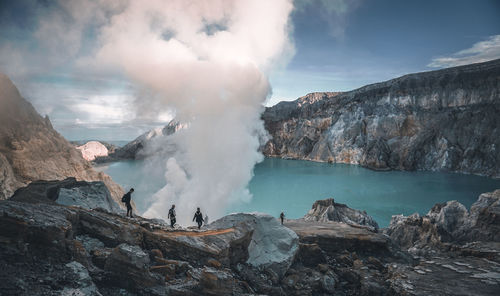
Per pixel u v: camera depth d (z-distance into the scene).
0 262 7.37
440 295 11.32
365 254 18.55
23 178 27.47
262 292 12.30
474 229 24.80
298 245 16.11
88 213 11.64
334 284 14.16
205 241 12.88
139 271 8.81
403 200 52.34
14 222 8.15
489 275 13.23
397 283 12.52
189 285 9.48
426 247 24.30
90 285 7.69
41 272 7.61
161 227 13.16
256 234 15.49
